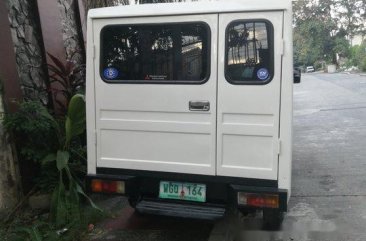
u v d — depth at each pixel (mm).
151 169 4191
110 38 4211
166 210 4109
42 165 4984
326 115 12594
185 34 3971
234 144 3898
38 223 4594
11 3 5445
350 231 4480
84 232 4543
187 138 4035
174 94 4027
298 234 4438
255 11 3746
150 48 4094
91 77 4285
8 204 4949
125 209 5246
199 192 4105
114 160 4309
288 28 3680
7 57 5031
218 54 3867
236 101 3848
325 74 43250
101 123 4305
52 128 5078
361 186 5949
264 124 3799
